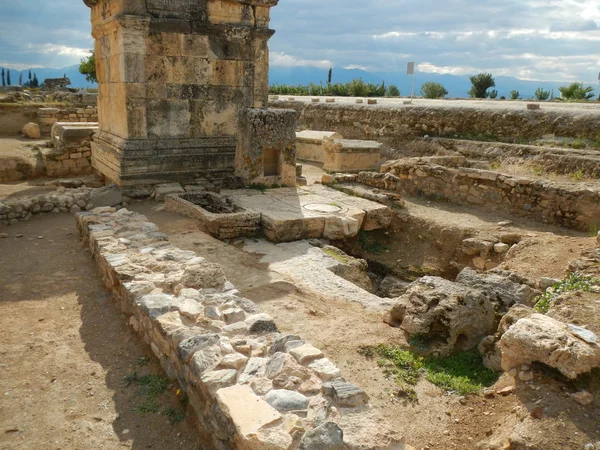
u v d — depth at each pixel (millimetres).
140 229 6785
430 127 16141
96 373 4207
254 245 8250
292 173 11281
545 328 3621
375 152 14742
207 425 3293
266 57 11773
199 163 11141
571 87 22844
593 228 8430
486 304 5105
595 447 2861
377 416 2920
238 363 3420
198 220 8641
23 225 8438
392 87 36188
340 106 19875
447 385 4219
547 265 6641
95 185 12469
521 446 2949
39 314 5238
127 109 10273
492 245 8195
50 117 19016
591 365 3350
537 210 9266
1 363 4309
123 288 4988
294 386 3156
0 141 16875
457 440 3543
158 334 4160
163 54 10484
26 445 3340
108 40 10953
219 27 10953
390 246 9641
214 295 4605
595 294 4680
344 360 4477
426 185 11148
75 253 7066
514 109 14453
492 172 10023
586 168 10484
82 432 3492
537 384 3410
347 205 9797
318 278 6762
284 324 5129
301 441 2572
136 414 3695
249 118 10562
